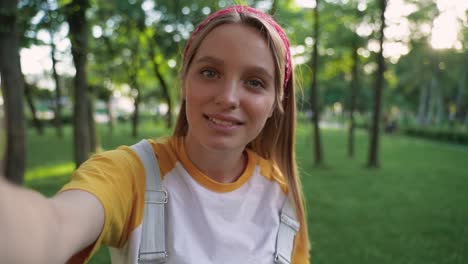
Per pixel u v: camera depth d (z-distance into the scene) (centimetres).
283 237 127
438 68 3316
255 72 108
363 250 540
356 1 1349
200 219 111
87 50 763
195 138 117
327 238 588
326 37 1447
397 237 602
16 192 58
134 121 2461
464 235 616
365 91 4044
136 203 102
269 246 122
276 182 133
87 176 91
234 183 121
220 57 106
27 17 639
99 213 85
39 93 3011
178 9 1186
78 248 77
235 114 106
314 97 1328
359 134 3453
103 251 473
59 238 65
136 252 100
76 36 726
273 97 114
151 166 109
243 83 109
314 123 1342
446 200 866
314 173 1196
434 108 4856
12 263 54
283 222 130
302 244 142
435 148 2286
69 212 76
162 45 1268
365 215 725
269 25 114
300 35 1252
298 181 145
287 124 144
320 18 1341
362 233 616
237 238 114
